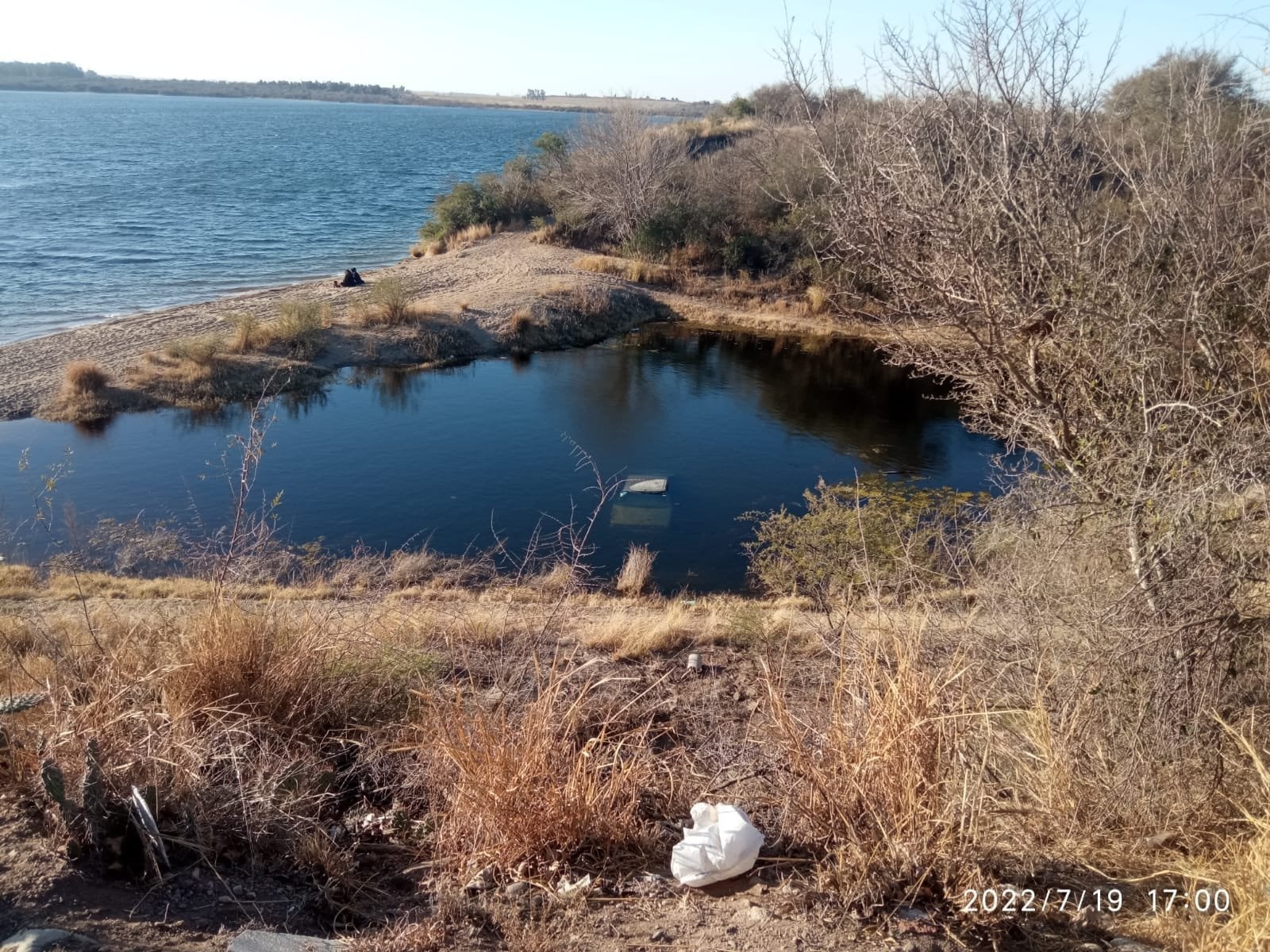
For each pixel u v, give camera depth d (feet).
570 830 11.36
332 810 13.10
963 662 13.55
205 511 52.39
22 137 352.49
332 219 182.09
